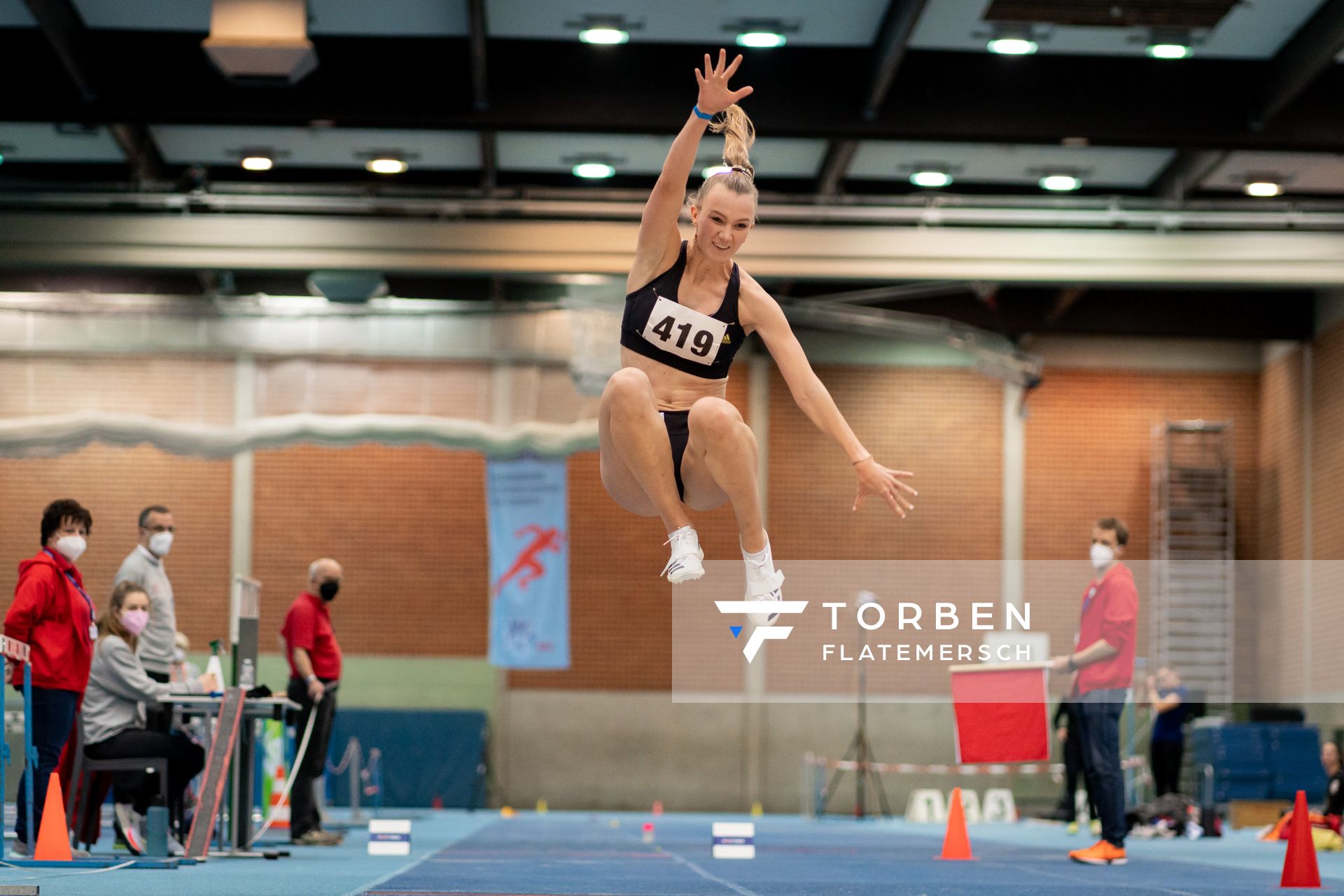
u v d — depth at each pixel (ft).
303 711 40.65
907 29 45.21
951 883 29.04
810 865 35.63
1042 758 34.37
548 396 66.08
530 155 60.54
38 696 30.37
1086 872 33.71
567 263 60.44
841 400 84.89
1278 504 83.05
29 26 49.90
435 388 66.18
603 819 70.79
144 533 37.63
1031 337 85.92
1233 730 69.92
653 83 50.96
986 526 84.48
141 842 35.01
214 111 50.26
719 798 81.66
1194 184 60.13
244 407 65.57
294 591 81.25
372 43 50.75
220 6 44.21
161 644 37.40
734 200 16.22
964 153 59.98
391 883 26.35
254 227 60.49
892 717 82.43
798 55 51.62
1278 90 50.37
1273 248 61.21
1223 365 86.63
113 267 60.13
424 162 61.93
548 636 68.90
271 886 24.91
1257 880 31.30
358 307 67.51
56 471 80.43
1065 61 51.83
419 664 81.61
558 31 49.93
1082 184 63.87
